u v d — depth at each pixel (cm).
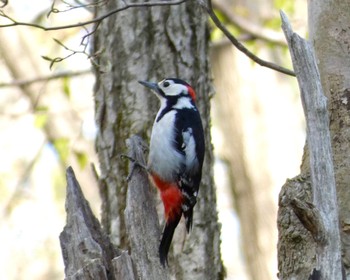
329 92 1030
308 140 902
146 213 973
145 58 1308
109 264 923
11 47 1858
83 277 902
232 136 1905
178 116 1188
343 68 1034
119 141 1292
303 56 895
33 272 2353
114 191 1280
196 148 1169
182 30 1320
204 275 1248
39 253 2366
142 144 1098
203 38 1338
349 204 981
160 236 970
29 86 1852
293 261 966
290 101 1952
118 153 1289
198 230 1262
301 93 900
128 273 901
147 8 1316
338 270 866
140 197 981
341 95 1024
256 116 1908
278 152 1892
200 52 1332
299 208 864
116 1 1322
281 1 1808
